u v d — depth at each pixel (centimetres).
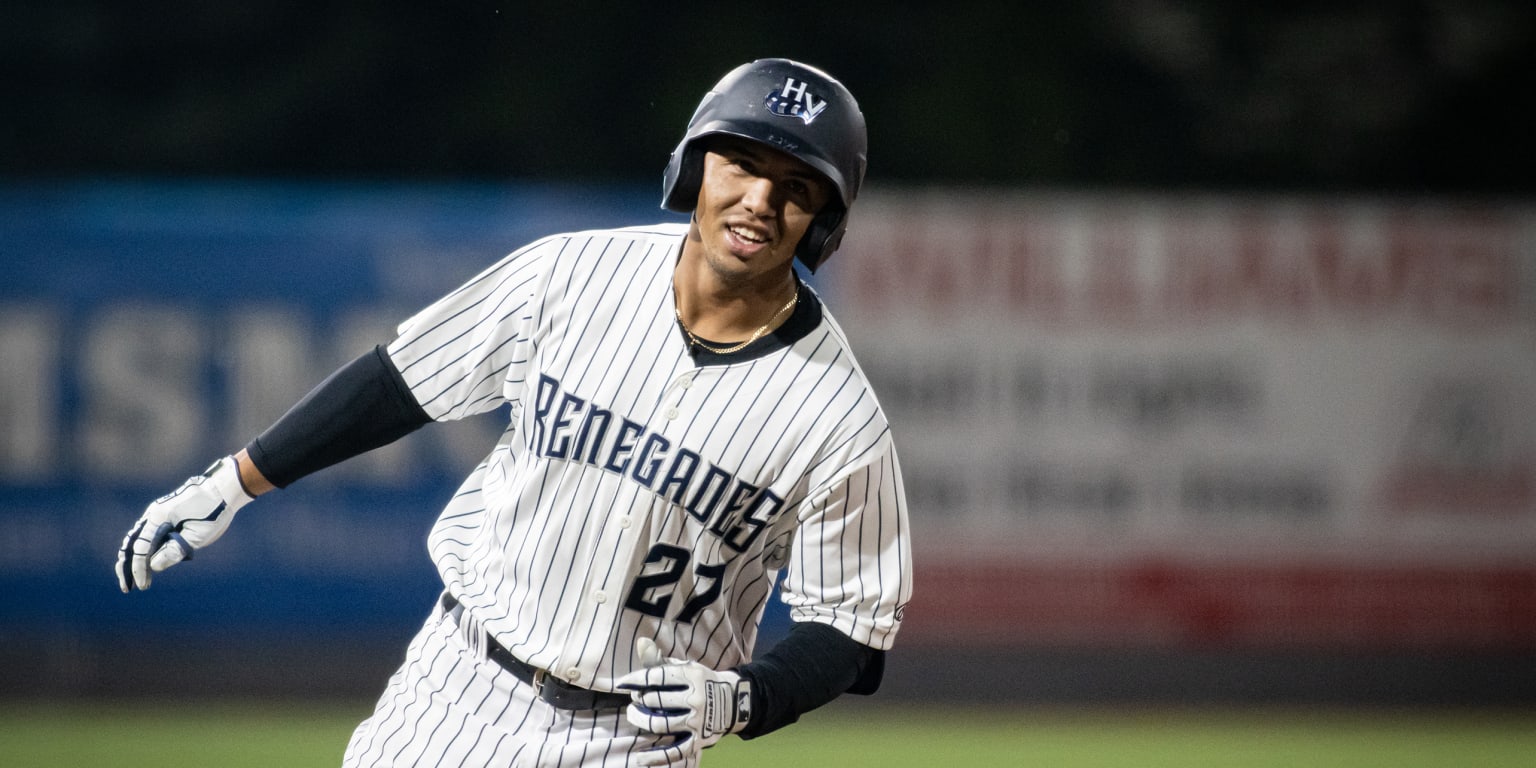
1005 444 3531
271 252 3372
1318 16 5791
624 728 998
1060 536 3531
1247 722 3222
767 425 956
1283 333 3588
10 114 5569
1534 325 3603
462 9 5700
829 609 995
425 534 3350
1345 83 5781
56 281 3303
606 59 5762
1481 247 3609
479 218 3441
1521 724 3253
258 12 5647
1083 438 3544
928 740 2934
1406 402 3597
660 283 975
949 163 5762
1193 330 3575
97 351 3312
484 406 1035
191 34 5634
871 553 991
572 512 965
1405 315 3603
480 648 1007
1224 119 5806
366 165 5709
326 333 3388
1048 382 3547
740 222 919
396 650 3328
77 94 5622
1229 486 3569
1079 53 5825
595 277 984
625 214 3491
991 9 5822
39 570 3262
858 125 941
